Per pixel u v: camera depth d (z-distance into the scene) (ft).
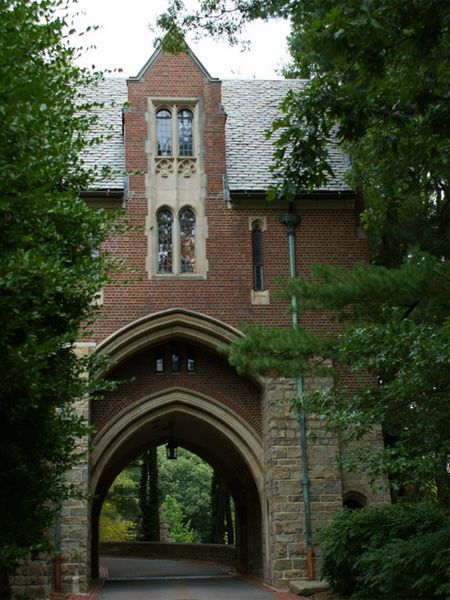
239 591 62.13
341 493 64.90
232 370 71.00
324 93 38.27
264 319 69.05
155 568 97.86
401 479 48.34
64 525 61.11
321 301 48.47
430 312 44.52
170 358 70.59
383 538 48.96
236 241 70.74
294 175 40.93
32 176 29.01
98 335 66.85
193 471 176.24
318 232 71.41
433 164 42.68
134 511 146.82
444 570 40.24
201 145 72.79
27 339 29.43
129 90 73.41
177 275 69.36
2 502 33.32
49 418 34.71
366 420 40.34
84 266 34.65
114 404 68.64
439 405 39.78
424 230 72.90
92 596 58.49
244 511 88.79
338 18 32.19
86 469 62.39
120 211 36.37
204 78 74.38
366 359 40.14
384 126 38.88
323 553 55.62
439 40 35.19
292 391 66.95
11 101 28.09
